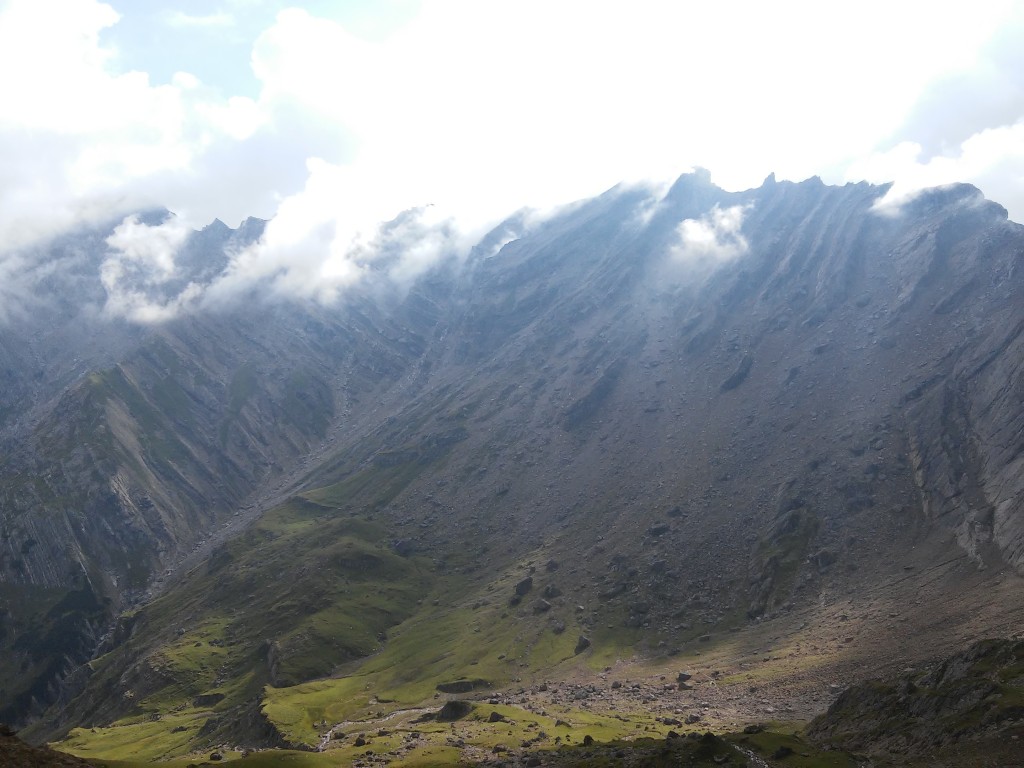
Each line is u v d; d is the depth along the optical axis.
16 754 116.88
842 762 136.38
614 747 173.25
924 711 145.00
